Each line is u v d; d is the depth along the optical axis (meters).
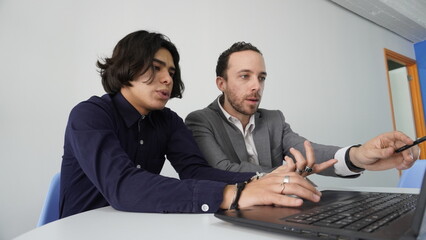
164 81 0.85
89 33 1.59
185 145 0.96
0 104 1.34
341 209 0.42
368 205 0.45
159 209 0.50
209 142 1.06
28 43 1.43
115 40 1.66
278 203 0.46
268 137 1.21
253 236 0.35
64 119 1.49
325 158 0.93
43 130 1.43
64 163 0.77
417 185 1.12
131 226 0.41
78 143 0.61
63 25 1.52
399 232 0.29
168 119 1.02
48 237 0.37
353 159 0.81
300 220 0.35
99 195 0.72
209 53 2.01
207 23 2.03
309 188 0.51
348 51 3.09
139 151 0.89
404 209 0.41
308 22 2.72
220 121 1.16
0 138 1.33
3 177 1.32
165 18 1.85
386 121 3.39
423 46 3.98
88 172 0.59
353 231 0.30
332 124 2.74
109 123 0.75
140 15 1.76
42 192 1.40
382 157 0.72
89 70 1.57
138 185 0.52
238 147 1.13
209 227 0.40
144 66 0.83
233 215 0.41
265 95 2.27
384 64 3.54
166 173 1.69
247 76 1.15
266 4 2.40
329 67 2.83
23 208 1.35
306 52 2.64
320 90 2.70
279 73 2.39
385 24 3.54
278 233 0.35
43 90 1.45
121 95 0.88
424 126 3.87
